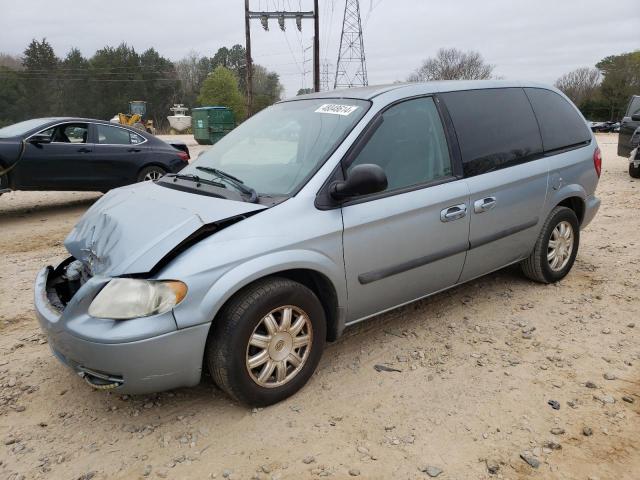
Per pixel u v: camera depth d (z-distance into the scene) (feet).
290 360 10.29
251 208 9.89
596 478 8.42
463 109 13.15
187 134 195.62
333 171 10.66
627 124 41.16
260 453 9.05
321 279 10.71
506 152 13.70
